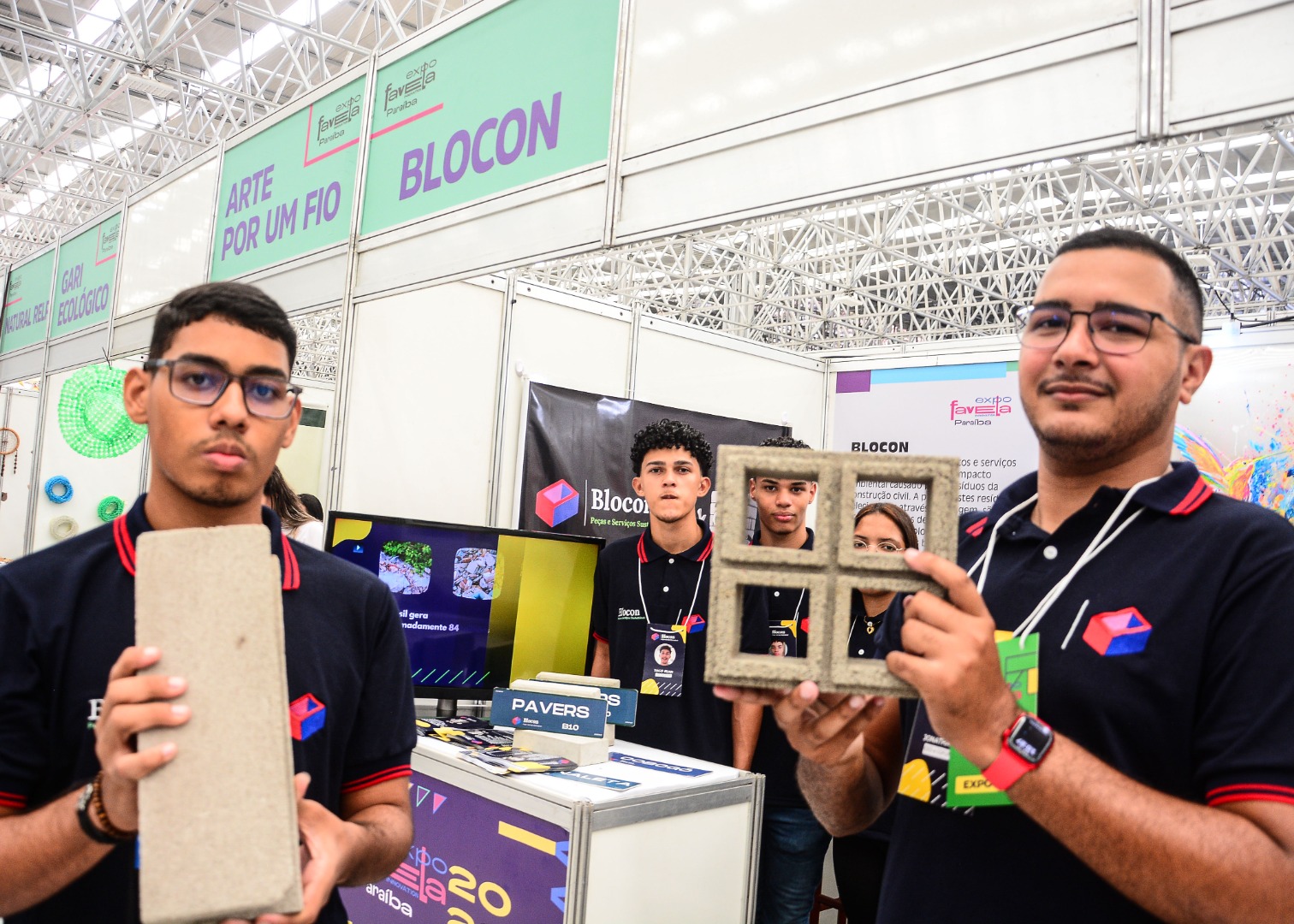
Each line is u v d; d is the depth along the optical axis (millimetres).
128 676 811
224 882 779
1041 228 8227
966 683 776
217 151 3811
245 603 835
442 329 3553
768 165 1790
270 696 825
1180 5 1291
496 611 2559
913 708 1209
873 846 2146
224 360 986
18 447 7828
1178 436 5375
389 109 2822
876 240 9008
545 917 1681
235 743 806
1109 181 7676
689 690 2330
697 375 4750
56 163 11547
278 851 798
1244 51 1234
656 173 2000
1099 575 989
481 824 1855
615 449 4113
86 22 9070
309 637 1100
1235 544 921
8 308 6371
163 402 983
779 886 2332
